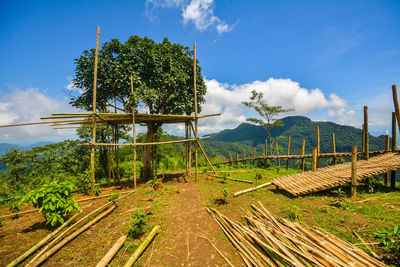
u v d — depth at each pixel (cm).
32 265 329
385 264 294
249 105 2072
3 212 638
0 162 1264
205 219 559
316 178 840
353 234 420
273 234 408
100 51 935
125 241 428
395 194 680
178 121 1256
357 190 754
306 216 534
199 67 1198
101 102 1032
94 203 700
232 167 1797
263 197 741
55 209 472
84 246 410
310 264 300
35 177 1259
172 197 771
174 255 388
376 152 1098
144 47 1008
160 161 1978
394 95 890
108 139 1025
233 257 379
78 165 1326
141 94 941
